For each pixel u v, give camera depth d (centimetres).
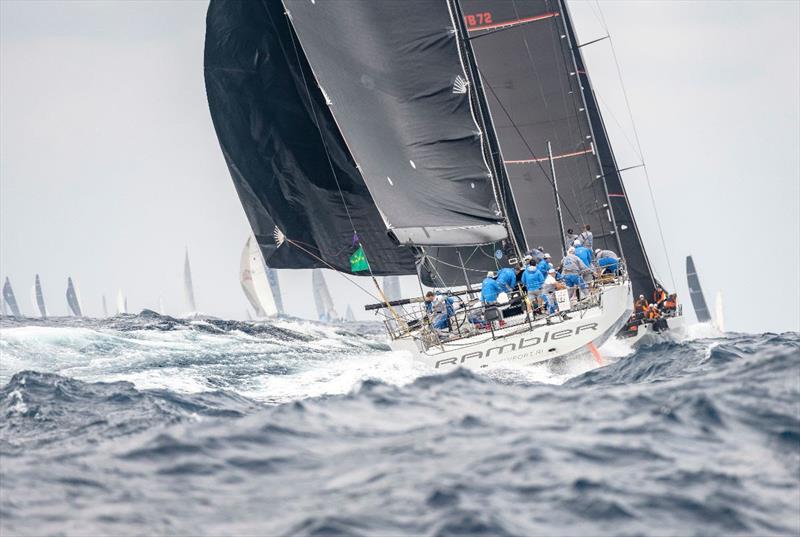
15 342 9881
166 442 4378
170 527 3488
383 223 10644
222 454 4212
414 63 10100
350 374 8375
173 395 7312
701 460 3991
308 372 8856
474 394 5306
